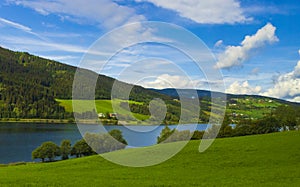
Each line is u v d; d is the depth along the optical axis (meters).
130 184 22.81
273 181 23.52
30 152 64.56
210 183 23.11
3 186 22.59
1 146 72.06
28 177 26.81
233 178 24.98
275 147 36.41
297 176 25.00
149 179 24.86
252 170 28.06
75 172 29.55
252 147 37.12
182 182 23.55
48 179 25.41
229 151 35.78
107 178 25.55
